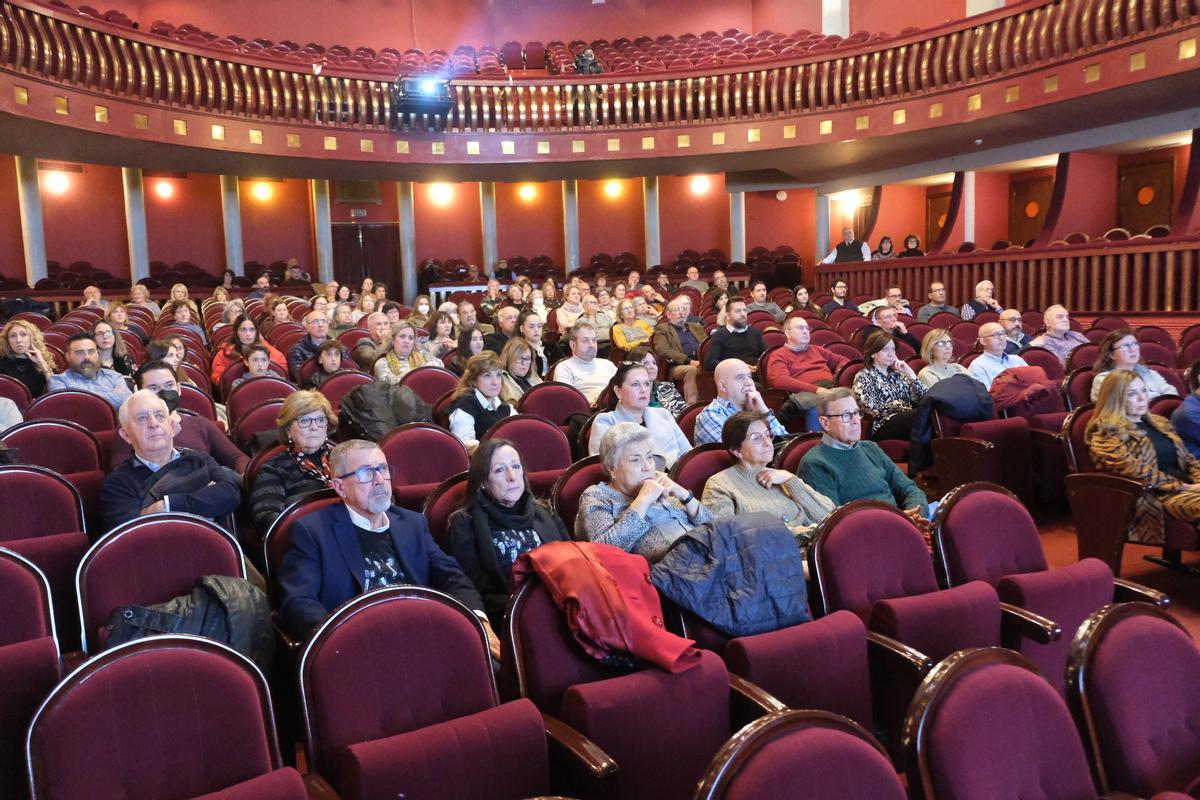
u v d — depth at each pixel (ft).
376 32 56.70
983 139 41.37
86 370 17.97
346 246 56.49
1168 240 29.89
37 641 7.09
